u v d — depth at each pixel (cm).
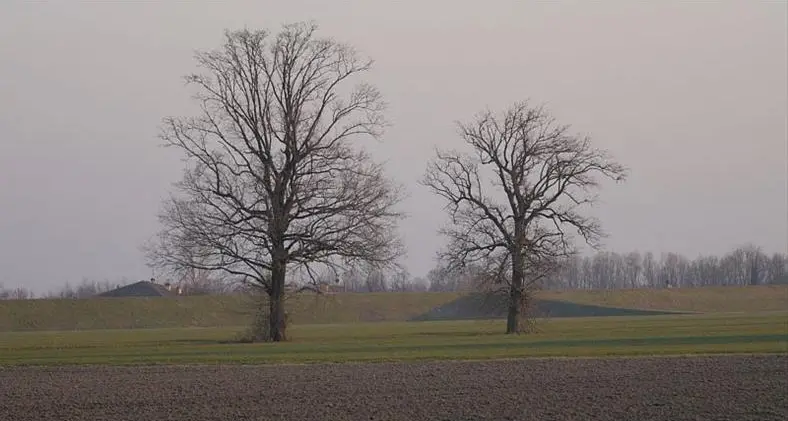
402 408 3011
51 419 2914
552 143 7644
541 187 7662
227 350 5578
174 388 3600
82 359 5009
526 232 7662
